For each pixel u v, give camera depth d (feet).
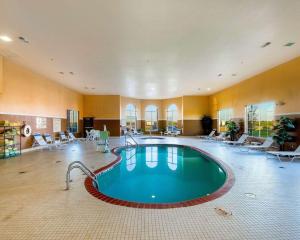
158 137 50.60
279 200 10.46
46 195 11.14
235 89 38.11
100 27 15.05
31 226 7.89
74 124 45.21
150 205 9.82
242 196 10.99
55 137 35.17
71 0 11.64
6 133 22.12
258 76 30.04
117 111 51.62
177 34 16.31
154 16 13.51
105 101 51.49
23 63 24.22
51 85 33.81
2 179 14.10
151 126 63.21
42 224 8.04
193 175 19.77
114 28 15.23
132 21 14.16
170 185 16.56
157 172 20.84
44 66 25.57
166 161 25.94
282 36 16.76
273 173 15.76
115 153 25.76
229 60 23.26
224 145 33.94
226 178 14.66
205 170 21.67
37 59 22.70
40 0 11.61
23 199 10.59
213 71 28.37
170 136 53.57
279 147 24.32
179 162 25.38
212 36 16.71
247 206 9.71
